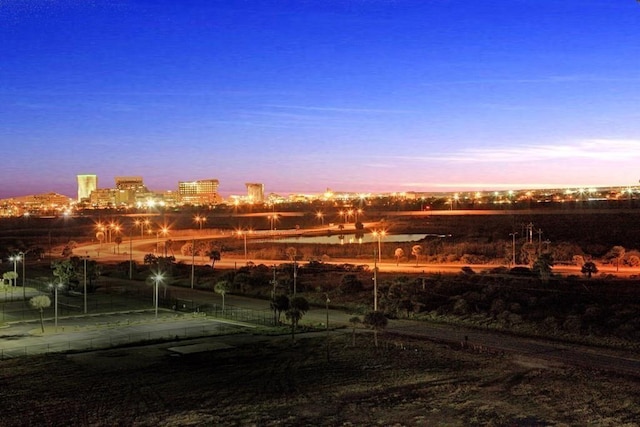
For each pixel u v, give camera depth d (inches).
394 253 5659.5
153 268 4598.9
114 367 2112.5
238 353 2298.2
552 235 6589.6
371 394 1808.6
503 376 1980.8
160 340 2517.2
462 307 3031.5
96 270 4114.2
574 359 2188.7
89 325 2859.3
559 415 1637.6
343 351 2311.8
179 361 2187.5
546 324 2701.8
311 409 1684.3
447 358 2203.5
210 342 2488.9
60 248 7062.0
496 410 1674.5
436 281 3718.0
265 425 1569.9
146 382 1934.1
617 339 2440.9
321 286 3858.3
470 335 2608.3
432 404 1722.4
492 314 2925.7
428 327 2790.4
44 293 3890.3
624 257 4704.7
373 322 2393.0
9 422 1594.5
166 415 1637.6
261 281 4133.9
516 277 3796.8
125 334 2657.5
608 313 2780.5
